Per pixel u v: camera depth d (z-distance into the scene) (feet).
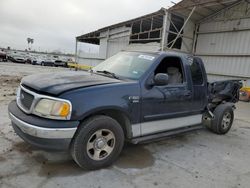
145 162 12.25
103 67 14.79
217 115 18.39
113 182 9.98
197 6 46.93
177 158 13.20
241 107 34.99
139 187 9.78
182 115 14.57
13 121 10.62
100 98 10.30
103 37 75.20
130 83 11.57
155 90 12.50
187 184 10.41
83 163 10.39
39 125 9.30
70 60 134.82
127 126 11.91
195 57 16.11
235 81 21.42
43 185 9.27
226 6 50.31
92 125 10.28
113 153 11.28
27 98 10.49
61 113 9.48
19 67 82.84
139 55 14.19
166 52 14.14
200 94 15.83
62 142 9.61
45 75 12.16
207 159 13.47
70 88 9.94
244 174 11.97
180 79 14.62
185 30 55.67
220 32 52.47
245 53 47.60
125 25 65.10
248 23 47.26
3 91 29.04
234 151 15.25
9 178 9.51
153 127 12.88
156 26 62.90
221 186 10.52
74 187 9.34
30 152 11.93
